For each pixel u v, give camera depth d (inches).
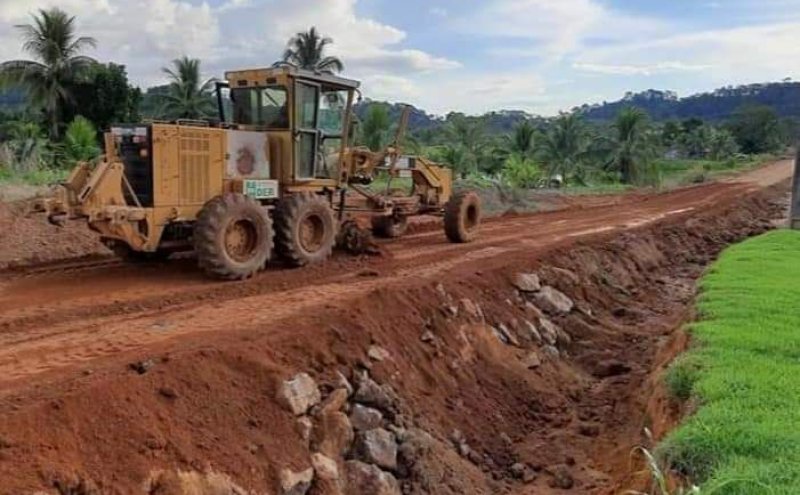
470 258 578.9
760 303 413.1
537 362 453.1
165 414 243.8
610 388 444.1
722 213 1158.3
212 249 427.2
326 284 442.6
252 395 274.2
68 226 552.1
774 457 220.8
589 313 567.8
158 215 423.8
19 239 516.4
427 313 409.7
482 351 424.8
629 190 1744.6
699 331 357.7
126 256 485.1
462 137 2159.2
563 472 330.0
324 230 502.6
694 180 2220.7
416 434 313.9
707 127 4178.2
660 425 295.4
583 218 997.8
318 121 518.0
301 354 310.8
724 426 239.3
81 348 298.0
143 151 424.5
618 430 375.2
